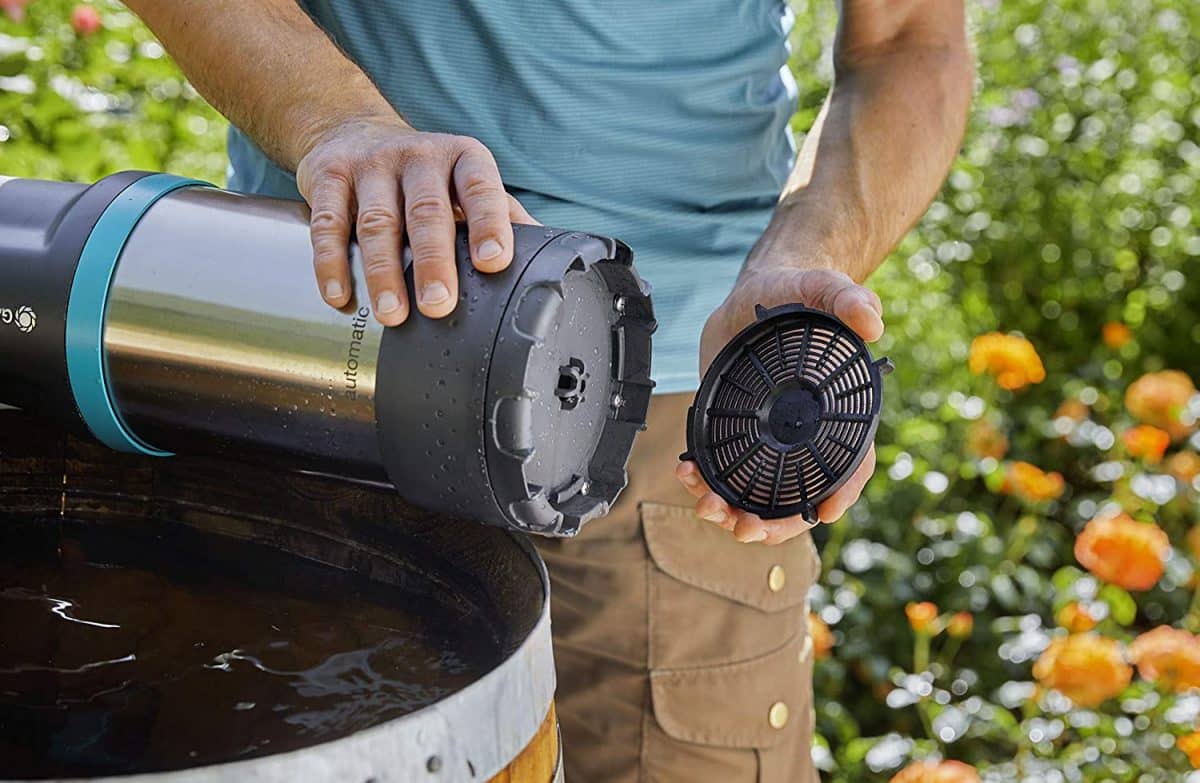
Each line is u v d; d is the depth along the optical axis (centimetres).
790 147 184
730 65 161
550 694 102
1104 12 477
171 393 113
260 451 114
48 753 95
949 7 184
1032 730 268
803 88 380
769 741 174
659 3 153
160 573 127
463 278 102
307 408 107
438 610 121
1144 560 259
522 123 152
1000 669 307
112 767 93
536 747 98
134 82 276
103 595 121
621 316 116
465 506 105
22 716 100
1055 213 438
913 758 268
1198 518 344
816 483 121
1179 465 337
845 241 158
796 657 178
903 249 377
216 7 125
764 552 169
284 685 106
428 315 100
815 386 121
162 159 267
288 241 109
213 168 272
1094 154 444
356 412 104
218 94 127
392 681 107
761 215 175
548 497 110
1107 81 460
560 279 100
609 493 115
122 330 113
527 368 98
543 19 149
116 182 120
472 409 99
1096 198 438
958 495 363
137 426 118
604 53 152
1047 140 444
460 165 106
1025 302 436
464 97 151
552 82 151
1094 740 269
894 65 178
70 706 102
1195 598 321
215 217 113
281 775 79
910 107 173
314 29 128
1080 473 388
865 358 120
